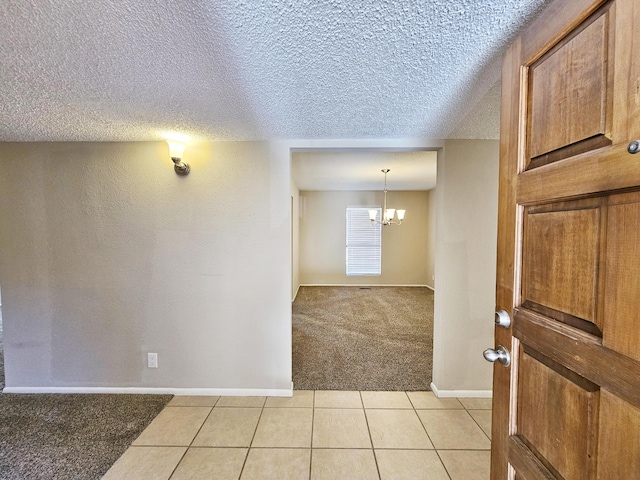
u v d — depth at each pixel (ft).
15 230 7.41
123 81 4.32
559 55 2.42
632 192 1.84
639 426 1.79
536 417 2.70
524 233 2.88
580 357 2.21
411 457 5.49
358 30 3.18
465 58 3.75
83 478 4.99
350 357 9.75
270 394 7.52
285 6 2.83
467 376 7.40
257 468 5.21
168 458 5.43
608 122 2.00
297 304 16.55
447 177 7.18
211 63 3.84
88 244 7.41
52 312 7.50
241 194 7.38
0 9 2.82
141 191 7.36
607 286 2.01
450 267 7.29
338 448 5.69
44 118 5.75
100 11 2.87
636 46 1.82
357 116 5.71
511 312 3.03
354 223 21.63
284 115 5.65
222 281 7.48
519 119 2.90
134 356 7.55
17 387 7.59
